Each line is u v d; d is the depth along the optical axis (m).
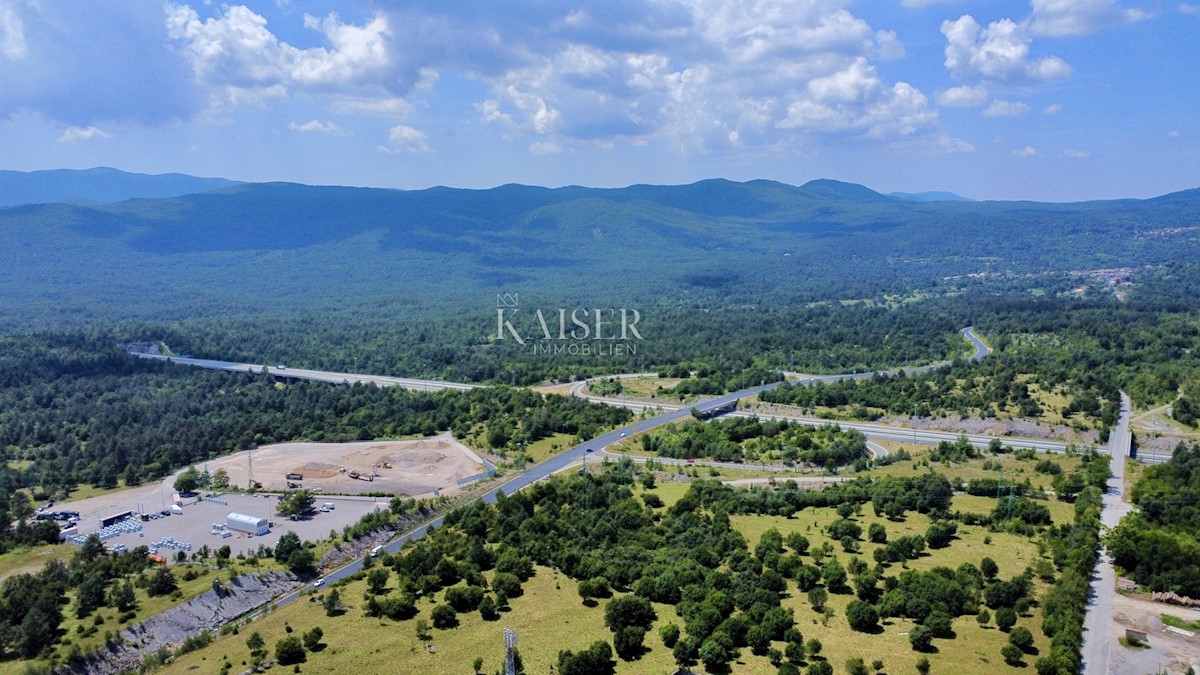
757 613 141.75
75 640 149.38
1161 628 141.88
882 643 136.25
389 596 162.25
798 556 174.38
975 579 154.88
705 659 129.38
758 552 173.12
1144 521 179.88
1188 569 154.12
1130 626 142.38
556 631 144.88
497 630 145.75
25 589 161.62
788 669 123.31
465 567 169.38
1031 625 142.12
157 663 142.38
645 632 142.25
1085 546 165.38
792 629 133.50
